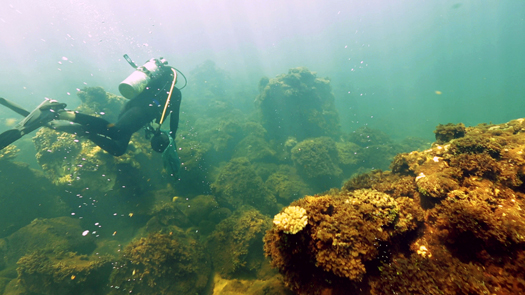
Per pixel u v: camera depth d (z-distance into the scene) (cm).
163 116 356
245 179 880
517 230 213
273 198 869
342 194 387
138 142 873
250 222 630
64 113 291
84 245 614
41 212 703
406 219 290
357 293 242
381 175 453
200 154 1009
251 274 544
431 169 371
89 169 680
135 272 511
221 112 1842
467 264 224
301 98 1460
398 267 237
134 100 377
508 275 199
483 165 315
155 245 538
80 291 482
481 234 228
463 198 273
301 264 267
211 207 777
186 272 520
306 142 1141
